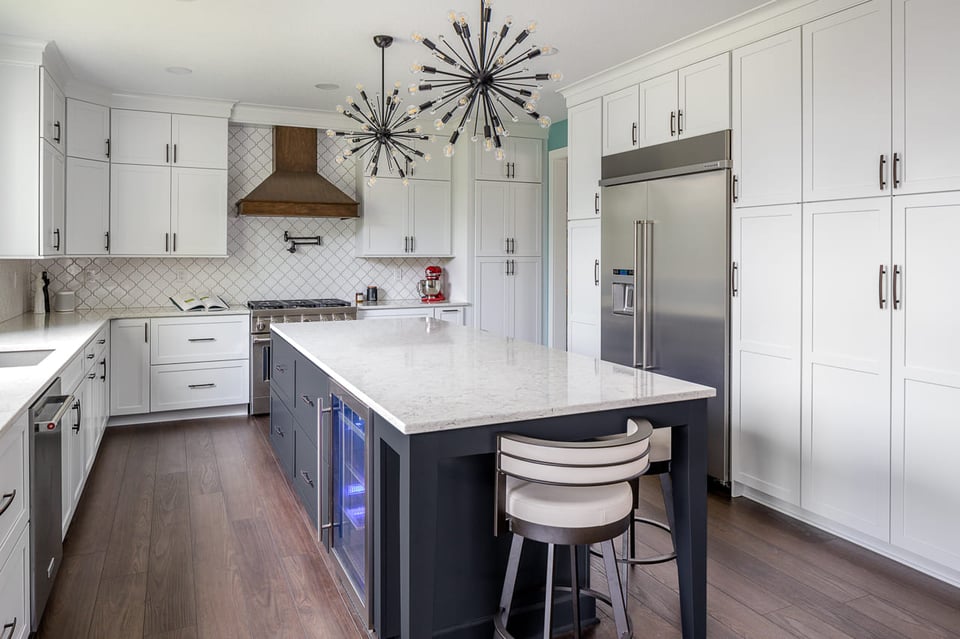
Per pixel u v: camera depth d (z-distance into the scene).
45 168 3.85
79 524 3.15
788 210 3.22
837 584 2.62
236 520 3.22
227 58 4.10
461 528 2.11
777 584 2.62
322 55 4.04
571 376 2.40
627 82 4.25
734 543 3.00
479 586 2.15
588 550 2.34
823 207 3.05
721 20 3.43
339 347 3.13
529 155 6.22
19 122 3.74
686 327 3.78
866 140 2.86
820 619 2.36
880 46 2.79
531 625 2.23
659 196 3.94
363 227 5.82
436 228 6.12
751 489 3.57
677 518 2.20
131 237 4.96
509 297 6.21
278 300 5.82
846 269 2.96
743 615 2.38
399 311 5.75
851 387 2.96
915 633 2.27
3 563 1.78
